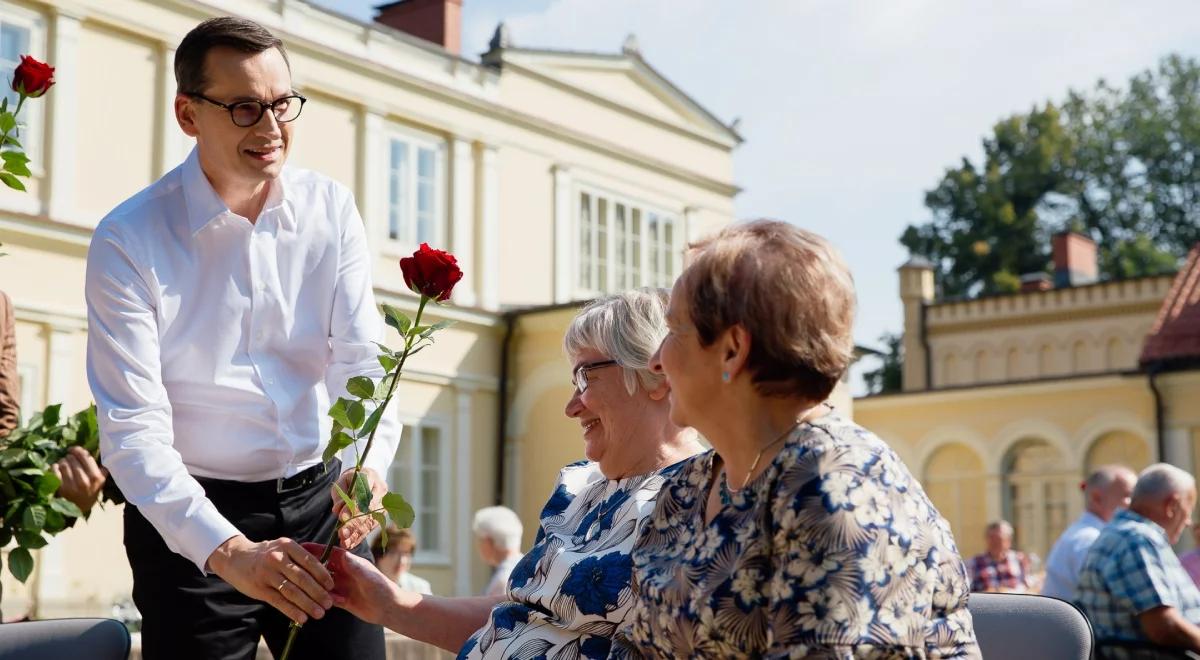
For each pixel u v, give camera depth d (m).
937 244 44.72
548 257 19.86
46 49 14.50
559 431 18.59
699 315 2.11
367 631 3.19
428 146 18.50
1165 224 44.38
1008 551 12.38
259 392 3.13
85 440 3.69
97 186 14.80
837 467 1.98
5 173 3.38
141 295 3.02
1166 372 21.16
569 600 2.62
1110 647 6.06
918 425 23.91
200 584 3.01
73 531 13.88
